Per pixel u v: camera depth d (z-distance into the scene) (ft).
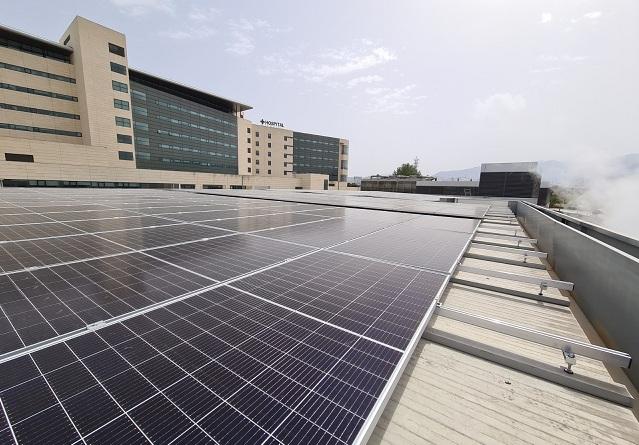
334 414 6.58
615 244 22.30
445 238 27.53
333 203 66.85
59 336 9.04
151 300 11.93
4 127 156.46
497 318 15.43
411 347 9.41
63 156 160.76
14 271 14.93
